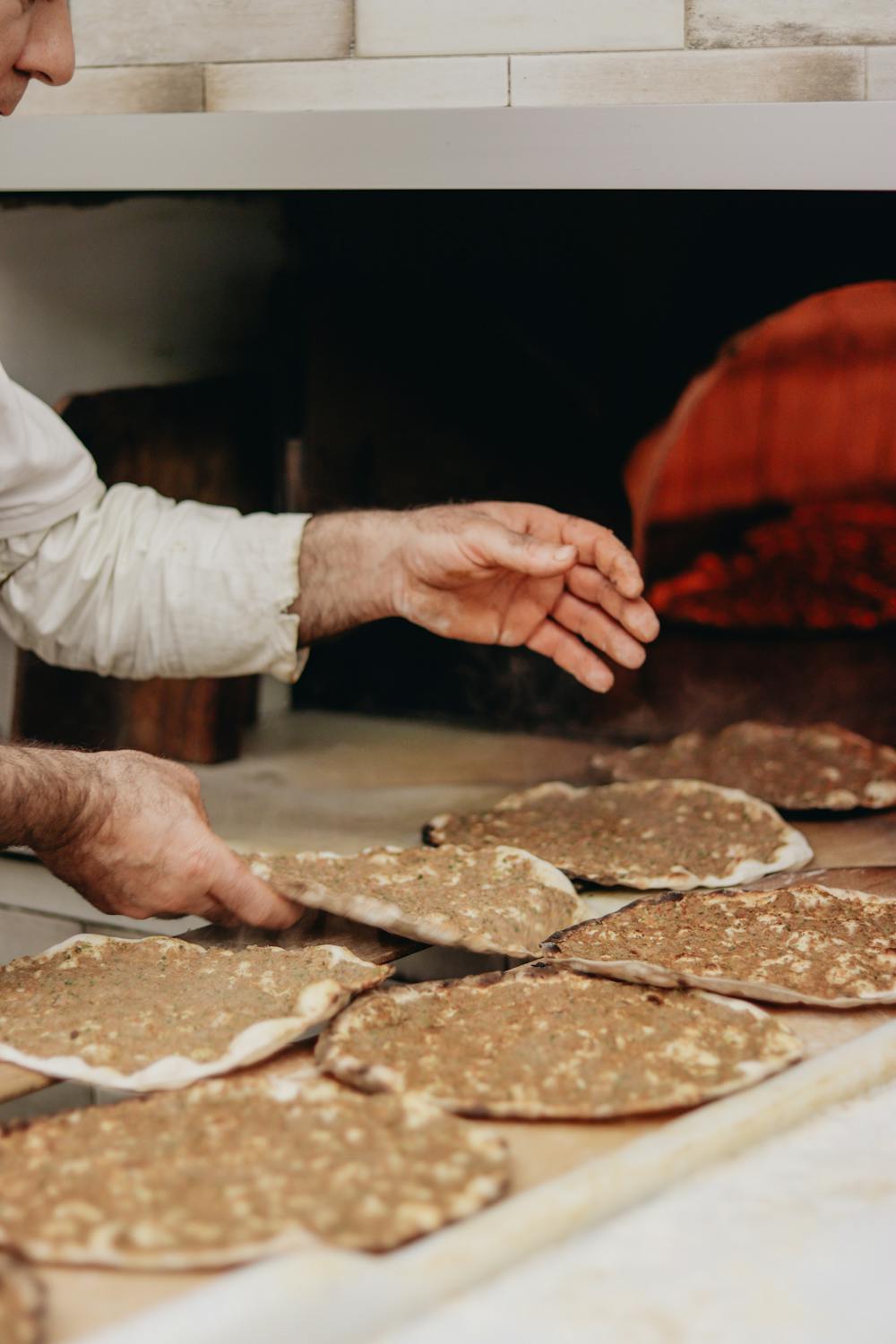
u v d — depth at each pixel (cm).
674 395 158
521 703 174
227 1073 87
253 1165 70
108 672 154
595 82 150
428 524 141
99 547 148
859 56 144
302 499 167
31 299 163
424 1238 63
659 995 97
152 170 151
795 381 156
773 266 149
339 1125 75
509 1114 79
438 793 161
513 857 129
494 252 154
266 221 157
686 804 153
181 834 107
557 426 162
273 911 110
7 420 139
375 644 177
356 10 154
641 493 162
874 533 161
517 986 99
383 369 163
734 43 146
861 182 131
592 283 154
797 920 114
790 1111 77
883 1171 71
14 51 121
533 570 134
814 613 165
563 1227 65
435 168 142
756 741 166
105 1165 70
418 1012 94
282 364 163
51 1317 59
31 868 150
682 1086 81
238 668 151
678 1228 64
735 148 134
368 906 108
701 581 167
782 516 163
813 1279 60
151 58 162
